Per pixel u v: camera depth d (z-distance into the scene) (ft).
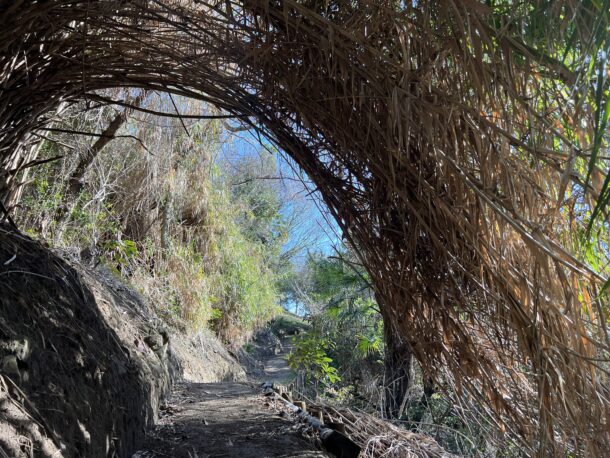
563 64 5.41
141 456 10.21
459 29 5.75
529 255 6.65
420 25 6.22
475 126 6.20
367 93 6.83
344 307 30.12
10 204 10.18
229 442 11.78
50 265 9.63
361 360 29.37
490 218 6.57
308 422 13.24
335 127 7.30
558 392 6.24
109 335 11.55
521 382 7.37
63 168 19.70
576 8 5.07
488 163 6.32
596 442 6.22
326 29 6.63
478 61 5.85
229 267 36.99
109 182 24.41
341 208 7.97
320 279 31.30
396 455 11.82
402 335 8.17
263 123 8.09
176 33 8.32
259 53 7.30
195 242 32.37
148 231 27.91
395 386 18.53
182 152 27.58
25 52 7.93
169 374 18.95
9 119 8.92
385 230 7.73
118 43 8.14
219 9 7.37
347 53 6.61
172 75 8.29
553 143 6.24
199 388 20.33
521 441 7.28
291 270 56.29
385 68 6.61
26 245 9.25
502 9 6.02
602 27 5.03
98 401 8.48
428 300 7.58
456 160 6.40
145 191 25.13
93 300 11.41
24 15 7.45
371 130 7.05
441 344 7.55
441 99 6.45
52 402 6.74
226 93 8.20
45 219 18.48
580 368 6.22
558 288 6.54
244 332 42.45
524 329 6.48
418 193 6.84
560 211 6.73
